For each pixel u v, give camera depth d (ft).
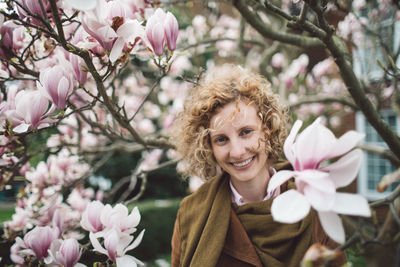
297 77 14.16
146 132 13.69
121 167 31.48
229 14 14.57
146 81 12.22
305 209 2.27
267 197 4.80
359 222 2.74
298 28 4.10
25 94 3.77
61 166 8.10
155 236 22.04
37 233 4.15
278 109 4.89
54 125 3.92
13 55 4.22
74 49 3.37
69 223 7.52
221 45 13.55
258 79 5.24
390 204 3.13
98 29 3.39
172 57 4.43
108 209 4.03
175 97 14.90
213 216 4.84
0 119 4.00
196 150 4.96
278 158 5.01
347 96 10.57
